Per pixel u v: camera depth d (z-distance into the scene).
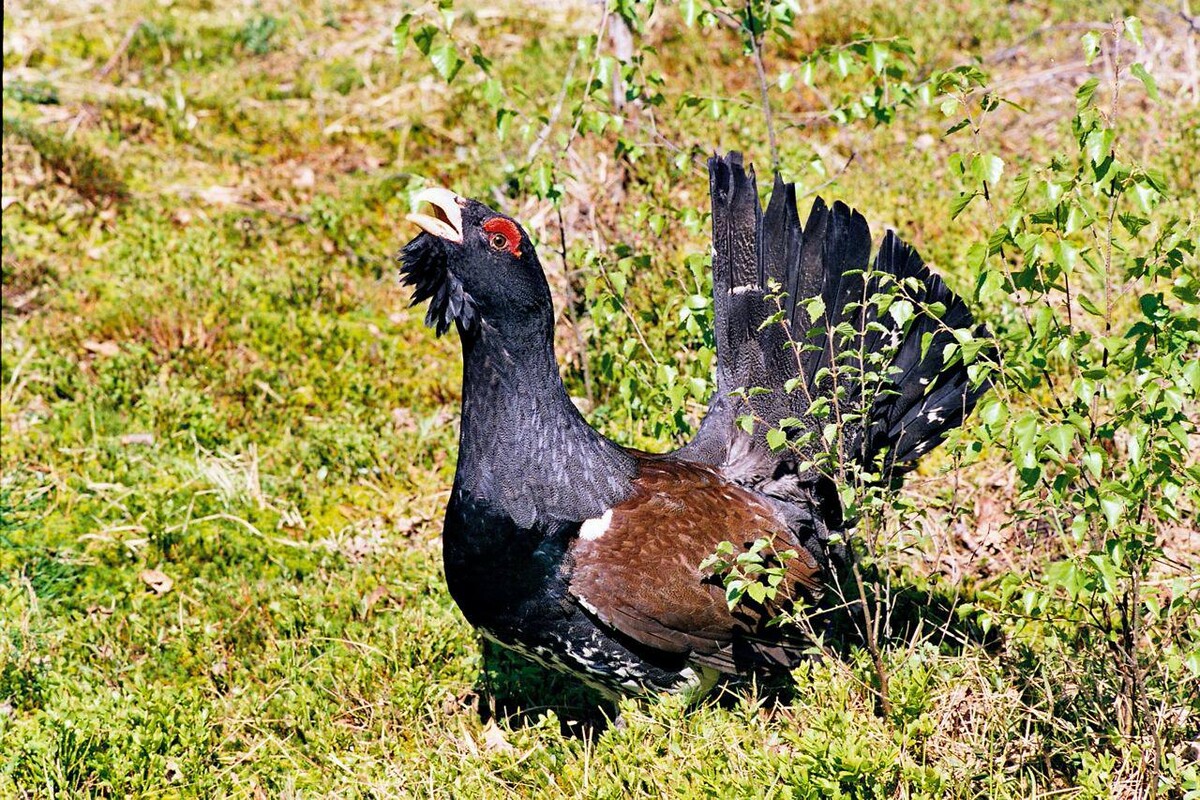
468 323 9.05
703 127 17.00
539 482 9.10
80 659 10.78
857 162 16.59
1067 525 10.77
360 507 12.84
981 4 19.75
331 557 12.03
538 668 10.51
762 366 10.20
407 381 14.49
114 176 17.17
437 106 19.28
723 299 10.34
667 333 13.24
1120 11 18.59
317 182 17.73
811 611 9.80
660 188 15.20
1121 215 7.42
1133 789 8.27
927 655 9.52
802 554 9.71
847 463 9.14
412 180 12.13
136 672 10.45
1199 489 7.43
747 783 7.96
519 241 8.91
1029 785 8.51
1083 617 9.82
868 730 8.38
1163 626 9.57
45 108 18.59
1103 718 8.66
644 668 9.45
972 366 7.81
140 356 14.32
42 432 13.45
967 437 8.20
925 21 19.22
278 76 20.45
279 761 9.68
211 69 20.58
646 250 14.22
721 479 9.94
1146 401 7.27
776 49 19.12
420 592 11.44
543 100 18.11
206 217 16.86
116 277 15.66
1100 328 13.33
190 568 11.91
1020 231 7.51
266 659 10.66
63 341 14.59
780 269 10.16
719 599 9.23
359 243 16.48
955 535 11.59
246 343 14.73
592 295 14.02
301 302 15.43
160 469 13.04
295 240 16.59
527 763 9.00
